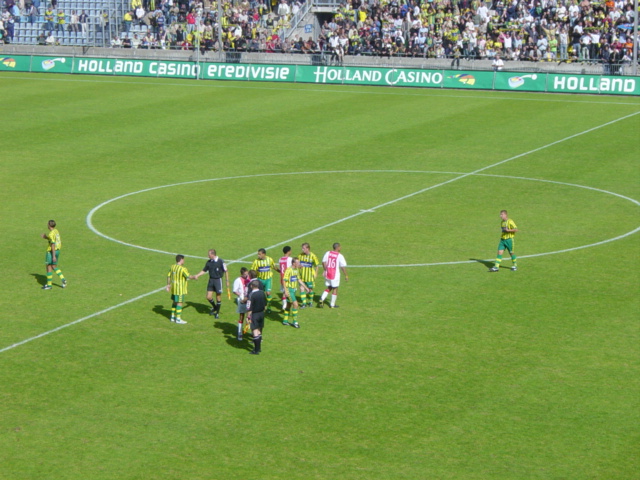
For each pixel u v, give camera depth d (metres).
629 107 69.06
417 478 20.86
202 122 65.19
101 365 27.09
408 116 66.94
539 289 33.78
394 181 50.06
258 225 42.16
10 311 31.61
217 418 23.70
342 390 25.34
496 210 44.66
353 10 91.38
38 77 85.00
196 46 90.25
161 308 32.06
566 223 42.47
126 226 42.06
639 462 21.55
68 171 52.31
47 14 97.12
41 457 21.80
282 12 94.38
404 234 40.84
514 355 27.66
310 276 32.09
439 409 24.19
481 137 60.31
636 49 75.19
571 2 85.50
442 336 29.25
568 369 26.64
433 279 35.06
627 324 30.12
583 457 21.78
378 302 32.56
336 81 80.62
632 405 24.41
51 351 28.14
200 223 42.50
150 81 82.44
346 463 21.50
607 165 53.09
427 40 86.81
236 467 21.33
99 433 22.94
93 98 74.00
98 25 96.81
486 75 77.44
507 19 87.00
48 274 33.84
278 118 66.38
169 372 26.56
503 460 21.64
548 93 75.56
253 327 27.67
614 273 35.53
